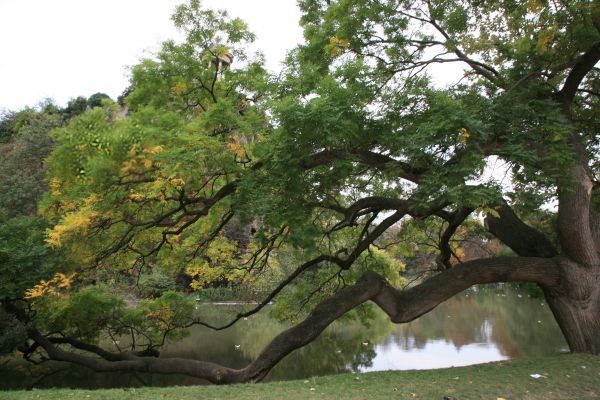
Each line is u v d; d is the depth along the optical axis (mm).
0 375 13570
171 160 7625
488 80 11477
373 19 11070
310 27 11852
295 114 7613
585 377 7293
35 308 13164
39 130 30500
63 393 6723
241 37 11680
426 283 10586
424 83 9477
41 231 12805
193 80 11625
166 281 22797
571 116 10992
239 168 9297
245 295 29391
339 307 10477
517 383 6984
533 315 25594
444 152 8359
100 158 7242
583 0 9141
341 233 14852
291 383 7277
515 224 11812
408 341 19594
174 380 13422
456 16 10648
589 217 10688
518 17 9812
